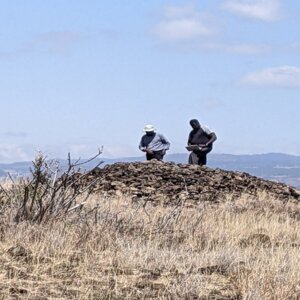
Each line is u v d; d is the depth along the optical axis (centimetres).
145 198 3597
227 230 2470
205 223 2547
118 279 1675
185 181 3994
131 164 4219
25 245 1886
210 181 4059
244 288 1628
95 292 1561
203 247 2191
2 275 1644
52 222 2150
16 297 1503
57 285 1600
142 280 1681
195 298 1580
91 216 2328
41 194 2277
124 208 2777
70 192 2367
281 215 3231
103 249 1969
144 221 2439
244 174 4356
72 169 2284
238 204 3509
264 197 3809
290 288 1628
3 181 2522
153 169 4122
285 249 2105
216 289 1650
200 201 3566
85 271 1711
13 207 2212
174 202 3544
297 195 4200
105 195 3284
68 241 1938
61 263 1766
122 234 2197
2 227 2039
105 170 4041
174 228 2389
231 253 1961
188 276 1702
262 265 1820
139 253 1894
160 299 1536
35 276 1658
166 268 1791
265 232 2533
